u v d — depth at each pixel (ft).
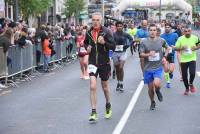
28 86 58.65
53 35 85.61
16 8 102.32
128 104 43.83
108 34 36.14
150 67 40.52
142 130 33.12
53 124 35.50
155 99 46.42
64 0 197.88
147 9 189.88
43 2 131.44
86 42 36.47
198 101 45.39
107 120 36.58
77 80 64.90
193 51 49.57
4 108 42.96
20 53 65.41
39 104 44.73
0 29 61.46
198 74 68.90
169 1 169.48
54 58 84.79
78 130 33.32
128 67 82.38
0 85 57.16
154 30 40.55
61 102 45.68
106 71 36.65
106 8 214.28
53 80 65.00
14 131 33.47
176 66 82.69
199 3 364.17
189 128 33.73
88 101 46.14
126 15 190.90
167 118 37.29
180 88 54.60
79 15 197.77
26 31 68.33
